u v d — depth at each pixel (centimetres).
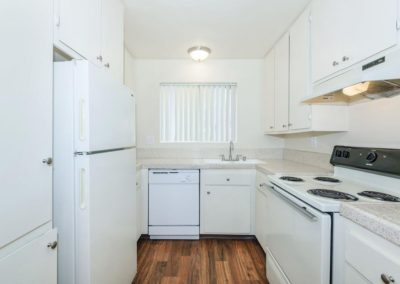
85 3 122
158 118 297
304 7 181
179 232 248
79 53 117
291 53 207
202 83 298
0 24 65
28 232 76
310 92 174
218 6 181
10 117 69
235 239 253
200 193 248
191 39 239
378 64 108
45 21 86
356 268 87
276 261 156
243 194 246
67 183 101
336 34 140
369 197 110
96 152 109
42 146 84
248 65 299
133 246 167
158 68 296
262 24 208
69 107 100
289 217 133
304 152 244
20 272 73
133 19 199
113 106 129
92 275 103
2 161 66
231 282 178
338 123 172
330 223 99
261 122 300
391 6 100
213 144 298
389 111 134
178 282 178
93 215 104
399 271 67
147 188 246
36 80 81
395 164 119
